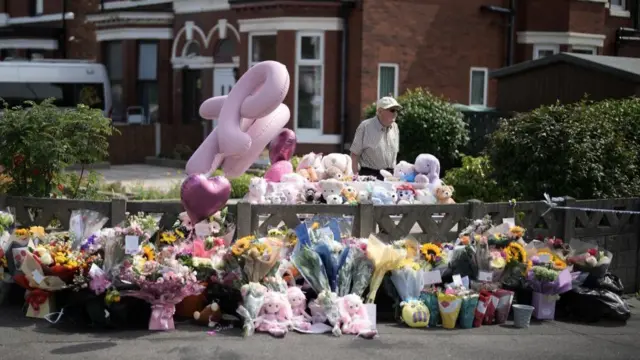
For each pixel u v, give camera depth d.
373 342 7.32
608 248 9.86
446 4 21.09
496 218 9.12
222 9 23.02
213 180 8.23
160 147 23.67
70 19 28.20
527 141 10.84
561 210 9.47
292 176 10.23
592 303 8.39
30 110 10.11
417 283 8.02
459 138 17.52
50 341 6.99
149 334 7.28
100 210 8.37
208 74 23.62
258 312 7.45
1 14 30.56
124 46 25.33
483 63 21.88
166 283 7.27
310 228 8.14
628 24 24.75
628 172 11.14
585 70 16.41
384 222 8.65
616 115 11.70
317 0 19.83
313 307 7.70
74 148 10.34
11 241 8.02
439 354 7.05
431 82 20.98
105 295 7.25
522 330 8.01
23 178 9.98
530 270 8.41
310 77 20.33
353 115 20.23
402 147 17.34
